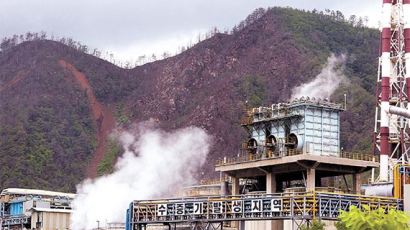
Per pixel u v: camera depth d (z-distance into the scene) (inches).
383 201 3806.6
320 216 3671.3
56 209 6978.4
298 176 5216.5
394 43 5585.6
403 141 5196.9
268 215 3858.3
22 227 6855.3
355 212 3093.0
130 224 4392.2
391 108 2770.7
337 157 4825.3
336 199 3730.3
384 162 5177.2
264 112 5270.7
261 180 5438.0
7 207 7308.1
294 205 3769.7
